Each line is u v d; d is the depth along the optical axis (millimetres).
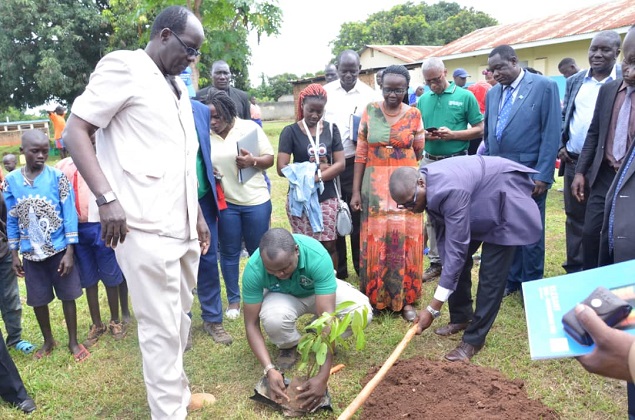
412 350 3807
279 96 49188
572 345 1486
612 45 4340
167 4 10219
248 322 3262
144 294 2600
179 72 2686
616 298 1466
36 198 3652
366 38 42969
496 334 3955
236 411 3123
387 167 4176
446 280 3252
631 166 2562
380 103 4250
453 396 3033
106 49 20734
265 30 11320
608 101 3629
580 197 4090
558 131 4117
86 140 2381
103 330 4270
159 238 2566
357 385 3336
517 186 3484
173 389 2721
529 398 3098
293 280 3355
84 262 4039
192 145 2754
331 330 2762
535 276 4477
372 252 4234
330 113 5113
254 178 4238
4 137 21344
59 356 3902
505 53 4156
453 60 17828
